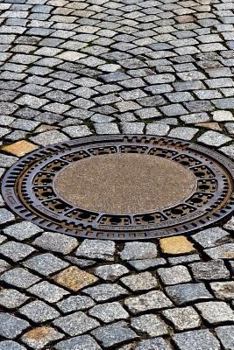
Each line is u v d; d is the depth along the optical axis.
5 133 6.99
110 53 8.59
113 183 6.20
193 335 4.65
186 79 7.95
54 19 9.58
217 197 6.00
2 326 4.76
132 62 8.36
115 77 8.02
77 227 5.70
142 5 9.96
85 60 8.44
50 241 5.55
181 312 4.84
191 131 6.95
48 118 7.24
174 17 9.54
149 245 5.48
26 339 4.66
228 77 7.97
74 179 6.26
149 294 5.00
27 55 8.61
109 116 7.27
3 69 8.27
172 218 5.78
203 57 8.43
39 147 6.75
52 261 5.34
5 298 5.00
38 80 8.00
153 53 8.56
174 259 5.33
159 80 7.94
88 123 7.14
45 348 4.59
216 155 6.55
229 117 7.18
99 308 4.89
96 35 9.07
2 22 9.53
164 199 5.99
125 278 5.16
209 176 6.26
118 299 4.96
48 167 6.44
